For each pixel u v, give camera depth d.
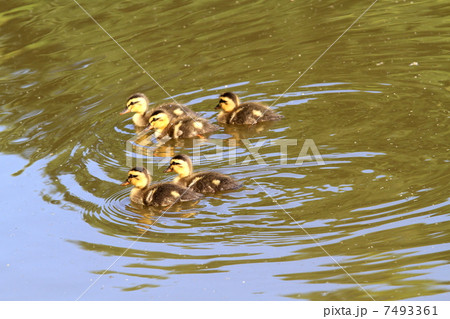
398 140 13.07
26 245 10.86
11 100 16.05
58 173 12.99
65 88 16.48
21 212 11.71
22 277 10.18
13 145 14.09
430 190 11.27
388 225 10.48
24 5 21.41
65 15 20.56
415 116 13.95
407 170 11.99
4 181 12.70
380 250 9.98
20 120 15.13
